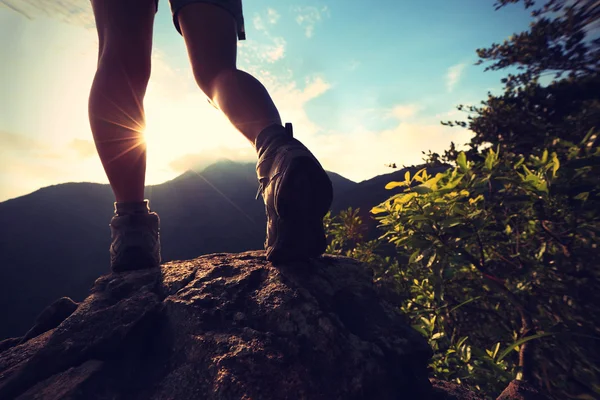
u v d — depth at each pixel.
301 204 0.83
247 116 0.94
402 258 2.82
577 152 1.46
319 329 0.74
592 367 1.14
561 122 1.89
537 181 1.34
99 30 1.02
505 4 1.57
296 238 0.88
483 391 1.40
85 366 0.67
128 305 0.80
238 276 0.93
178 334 0.75
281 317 0.77
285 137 0.89
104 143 0.98
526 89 2.08
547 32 1.54
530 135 2.12
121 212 1.06
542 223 1.50
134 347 0.72
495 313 1.76
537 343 1.38
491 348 1.72
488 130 2.45
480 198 1.53
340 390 0.63
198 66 1.04
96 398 0.61
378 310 0.93
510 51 1.91
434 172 2.91
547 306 1.41
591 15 1.29
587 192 1.28
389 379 0.72
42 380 0.65
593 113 1.60
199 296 0.83
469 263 1.58
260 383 0.60
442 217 1.46
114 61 0.97
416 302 1.92
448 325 1.88
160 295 0.88
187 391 0.61
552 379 1.27
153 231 1.09
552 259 1.47
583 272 1.34
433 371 1.52
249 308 0.80
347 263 1.12
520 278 1.50
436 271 1.46
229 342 0.69
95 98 0.96
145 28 1.01
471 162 1.64
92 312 0.80
